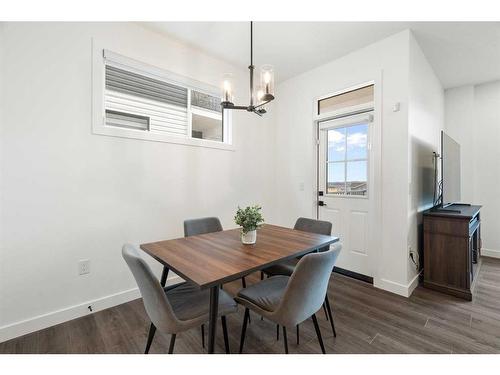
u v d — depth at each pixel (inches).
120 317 79.7
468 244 92.4
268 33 97.6
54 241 75.9
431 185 124.2
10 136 68.7
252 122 137.7
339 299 91.7
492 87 142.9
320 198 130.7
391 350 63.1
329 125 125.5
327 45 105.7
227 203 124.8
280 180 148.6
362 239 113.5
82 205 81.0
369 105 107.3
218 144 119.7
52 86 75.0
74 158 79.3
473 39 100.0
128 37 90.7
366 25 91.8
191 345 65.6
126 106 95.2
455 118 152.4
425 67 112.8
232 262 53.7
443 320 77.3
